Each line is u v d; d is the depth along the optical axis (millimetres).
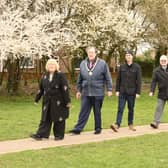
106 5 26766
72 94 25922
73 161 9000
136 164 8781
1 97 23984
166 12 29312
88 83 12383
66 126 13812
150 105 20938
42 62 26859
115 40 27656
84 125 12516
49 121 11570
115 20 26812
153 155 9641
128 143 11000
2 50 21453
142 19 29875
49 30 24266
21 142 11164
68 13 25703
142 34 29734
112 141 11266
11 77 25609
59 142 11148
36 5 24016
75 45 25812
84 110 12500
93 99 12438
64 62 30656
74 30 25641
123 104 13078
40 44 22500
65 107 11539
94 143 10969
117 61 34469
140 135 12312
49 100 11453
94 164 8773
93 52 12422
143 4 29078
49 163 8836
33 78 32438
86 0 25344
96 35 26609
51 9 25172
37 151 9961
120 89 13055
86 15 26234
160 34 30422
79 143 11016
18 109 18594
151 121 15312
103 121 15070
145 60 44812
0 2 23203
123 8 28250
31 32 22375
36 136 11500
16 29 22234
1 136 11977
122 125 14188
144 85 34594
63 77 11523
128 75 12961
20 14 22625
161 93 13781
